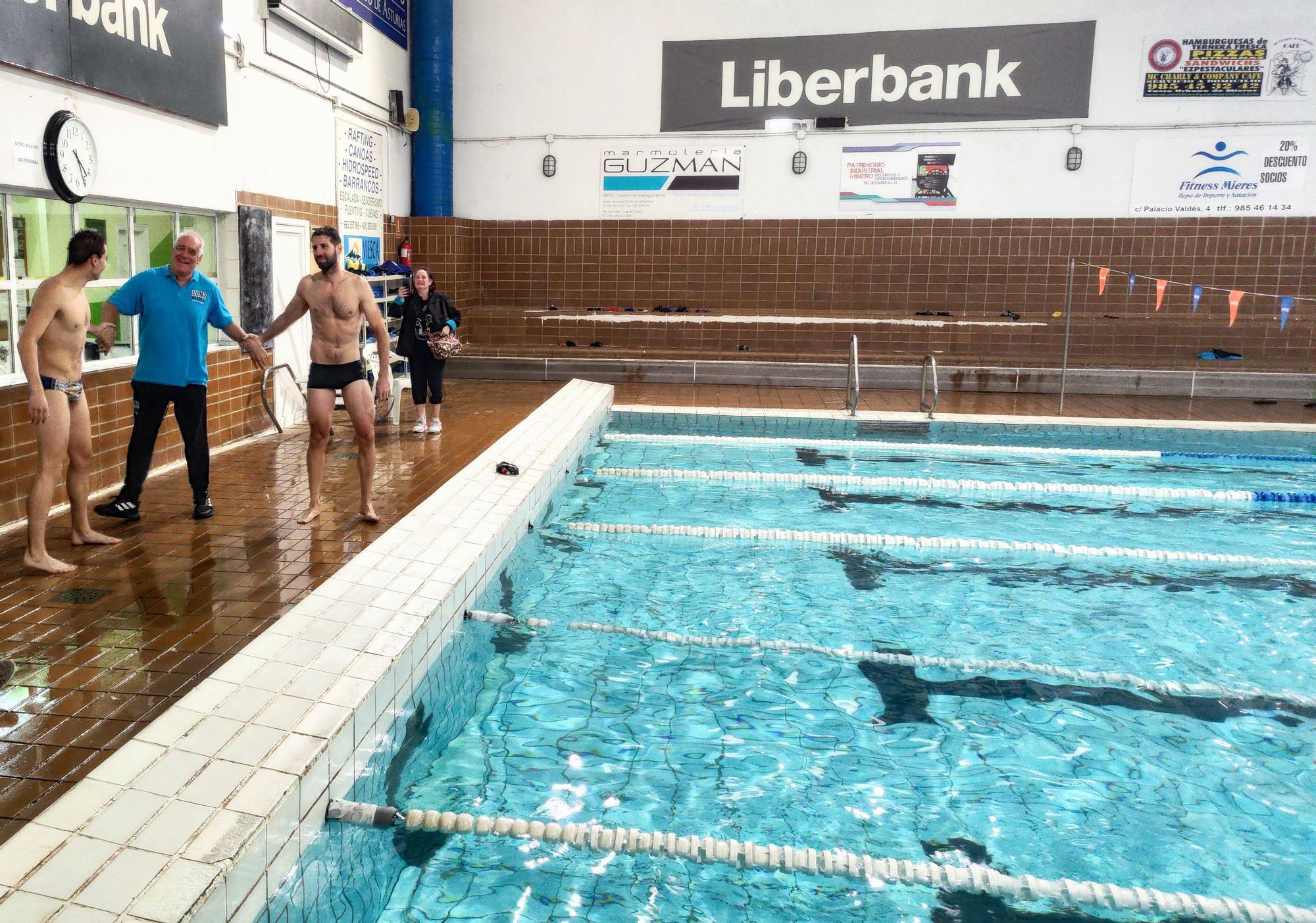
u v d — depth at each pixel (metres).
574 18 12.39
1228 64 11.37
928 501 6.74
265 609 3.75
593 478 7.30
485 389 10.64
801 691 3.74
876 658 4.07
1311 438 8.77
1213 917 2.45
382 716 3.22
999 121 11.91
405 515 5.22
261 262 7.40
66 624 3.55
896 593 4.87
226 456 6.70
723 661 4.00
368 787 3.00
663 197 12.67
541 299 13.12
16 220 4.83
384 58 11.08
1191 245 11.81
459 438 7.61
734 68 12.25
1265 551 5.62
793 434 9.21
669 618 4.48
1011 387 11.22
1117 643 4.26
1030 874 2.61
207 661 3.26
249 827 2.28
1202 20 11.31
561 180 12.78
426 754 3.19
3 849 2.15
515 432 7.84
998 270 12.26
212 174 6.74
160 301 4.78
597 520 6.14
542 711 3.52
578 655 4.04
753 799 2.95
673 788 3.01
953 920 2.42
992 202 12.11
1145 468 7.80
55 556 4.34
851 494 6.91
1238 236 11.70
